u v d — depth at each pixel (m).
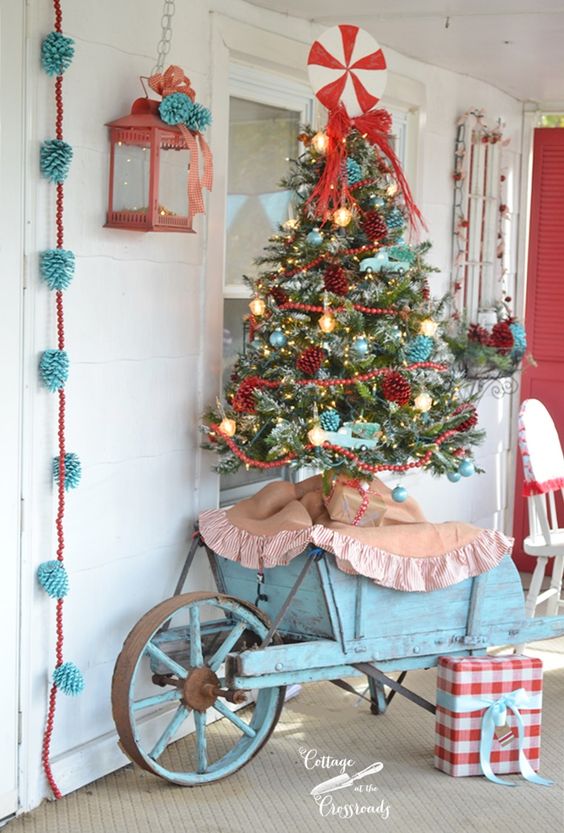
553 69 5.02
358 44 3.45
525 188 5.92
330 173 3.32
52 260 2.91
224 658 3.30
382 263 3.36
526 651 4.74
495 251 5.53
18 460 2.94
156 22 3.30
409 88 4.71
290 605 3.39
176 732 3.62
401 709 4.00
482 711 3.43
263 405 3.29
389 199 3.51
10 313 2.87
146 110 3.11
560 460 4.76
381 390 3.36
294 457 3.32
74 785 3.22
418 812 3.20
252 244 4.03
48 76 2.91
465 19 4.07
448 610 3.47
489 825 3.13
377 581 3.27
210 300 3.65
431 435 3.40
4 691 2.97
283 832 3.05
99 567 3.26
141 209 3.09
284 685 3.28
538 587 4.59
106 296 3.20
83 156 3.06
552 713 4.03
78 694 3.18
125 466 3.33
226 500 3.95
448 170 5.12
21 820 3.04
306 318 3.35
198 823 3.08
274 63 3.88
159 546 3.51
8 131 2.81
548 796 3.32
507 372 5.22
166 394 3.49
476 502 5.65
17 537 2.96
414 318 3.41
